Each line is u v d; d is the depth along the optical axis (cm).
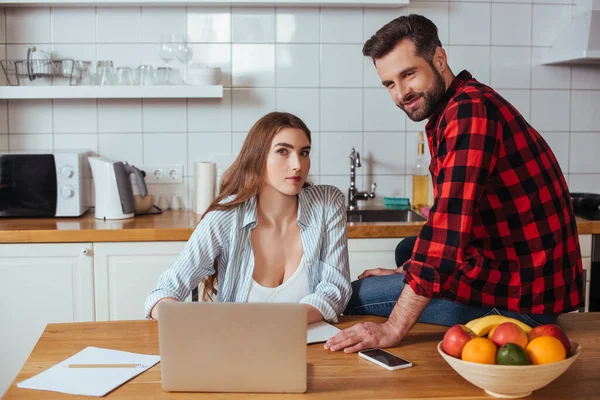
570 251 167
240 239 189
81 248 278
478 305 164
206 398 131
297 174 184
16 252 276
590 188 345
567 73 340
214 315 131
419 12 333
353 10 331
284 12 329
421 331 170
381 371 144
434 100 171
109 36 326
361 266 288
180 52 315
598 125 343
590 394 132
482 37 336
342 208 204
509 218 161
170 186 335
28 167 299
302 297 189
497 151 156
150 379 140
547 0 336
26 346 282
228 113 333
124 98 329
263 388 133
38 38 324
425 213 304
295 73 333
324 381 138
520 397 130
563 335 131
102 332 168
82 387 135
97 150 332
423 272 153
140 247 280
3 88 307
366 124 338
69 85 315
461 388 134
